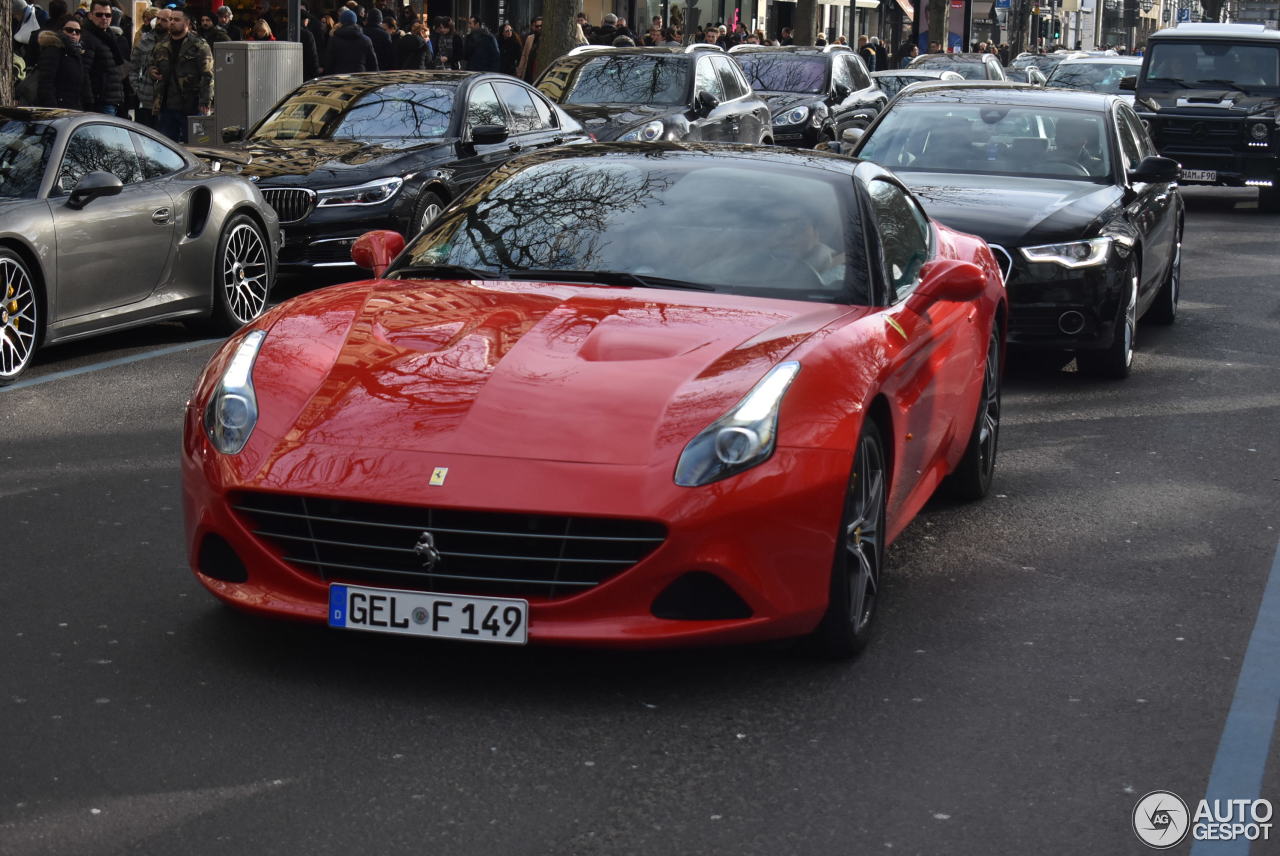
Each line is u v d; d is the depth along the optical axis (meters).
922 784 3.78
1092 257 8.86
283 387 4.46
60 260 8.77
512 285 5.12
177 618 4.82
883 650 4.71
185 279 9.81
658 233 5.34
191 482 4.42
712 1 46.88
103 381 8.66
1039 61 37.09
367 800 3.62
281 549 4.31
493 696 4.25
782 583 4.23
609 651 4.61
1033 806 3.68
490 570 4.17
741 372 4.40
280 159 11.77
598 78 16.81
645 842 3.45
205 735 3.96
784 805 3.65
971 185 9.53
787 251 5.23
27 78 17.72
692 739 4.01
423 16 24.64
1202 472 7.17
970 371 5.96
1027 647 4.78
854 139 10.54
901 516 5.23
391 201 11.60
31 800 3.58
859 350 4.67
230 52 18.05
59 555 5.46
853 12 47.06
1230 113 20.81
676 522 4.06
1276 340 10.95
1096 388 9.12
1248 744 4.09
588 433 4.19
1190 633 4.96
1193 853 3.47
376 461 4.16
